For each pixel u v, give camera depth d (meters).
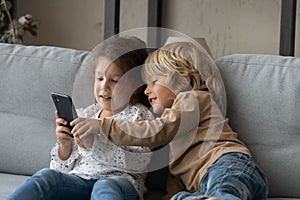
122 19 3.10
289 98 1.71
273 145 1.72
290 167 1.69
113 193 1.44
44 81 1.87
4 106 1.91
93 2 3.14
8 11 3.00
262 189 1.55
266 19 2.83
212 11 2.94
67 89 1.86
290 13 2.38
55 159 1.67
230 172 1.49
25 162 1.86
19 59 1.93
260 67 1.78
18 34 2.95
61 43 3.21
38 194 1.44
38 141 1.86
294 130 1.71
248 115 1.74
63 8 3.19
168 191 1.66
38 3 3.22
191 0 2.97
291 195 1.71
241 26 2.88
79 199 1.57
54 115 1.87
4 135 1.89
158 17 2.83
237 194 1.44
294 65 1.76
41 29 3.23
